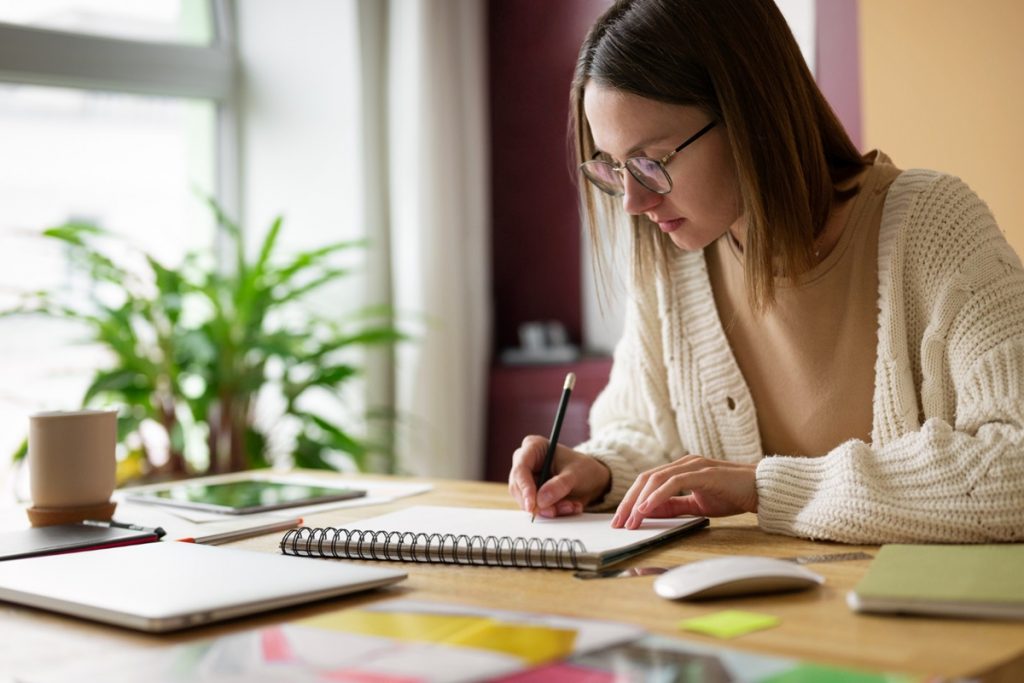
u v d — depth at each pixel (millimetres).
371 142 3490
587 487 1306
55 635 801
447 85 3420
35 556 1072
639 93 1250
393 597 890
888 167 1381
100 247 3420
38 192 3338
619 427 1552
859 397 1355
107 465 1308
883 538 1059
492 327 3600
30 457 1287
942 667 652
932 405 1260
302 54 3529
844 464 1116
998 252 1249
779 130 1249
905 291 1307
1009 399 1133
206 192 3666
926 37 2371
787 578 849
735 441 1460
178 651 737
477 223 3496
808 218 1270
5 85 3264
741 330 1449
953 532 1037
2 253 3273
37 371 3307
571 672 644
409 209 3389
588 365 3211
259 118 3648
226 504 1386
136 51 3426
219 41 3666
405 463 3439
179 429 2963
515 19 3508
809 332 1375
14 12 3244
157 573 916
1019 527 1024
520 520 1210
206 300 3275
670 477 1177
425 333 3371
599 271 1510
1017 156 2242
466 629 752
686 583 841
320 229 3508
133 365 2906
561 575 967
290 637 752
